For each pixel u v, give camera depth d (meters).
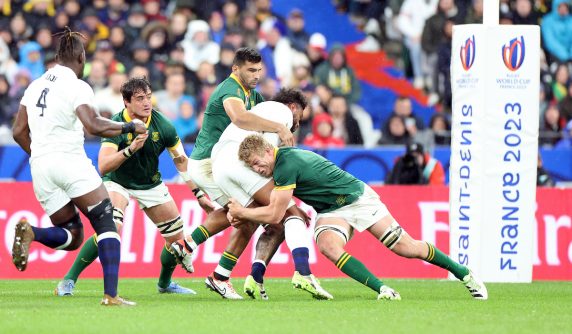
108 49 57.47
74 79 25.39
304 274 28.44
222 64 58.09
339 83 60.91
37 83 25.80
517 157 37.56
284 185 27.61
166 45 59.72
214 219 30.56
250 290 29.25
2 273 39.81
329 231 28.52
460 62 37.69
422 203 42.22
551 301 29.72
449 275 40.59
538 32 37.34
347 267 28.59
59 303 27.31
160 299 29.61
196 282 38.03
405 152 50.66
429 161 49.97
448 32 63.56
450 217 38.34
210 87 57.34
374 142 61.50
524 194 37.69
